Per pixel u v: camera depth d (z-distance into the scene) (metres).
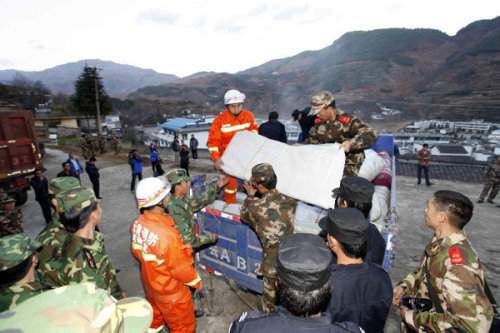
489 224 6.18
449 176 10.59
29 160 8.37
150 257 2.39
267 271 2.70
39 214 7.94
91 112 31.06
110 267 2.42
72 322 0.78
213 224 3.67
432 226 1.91
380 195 3.55
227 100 3.85
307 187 2.99
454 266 1.67
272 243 2.69
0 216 5.07
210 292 3.92
